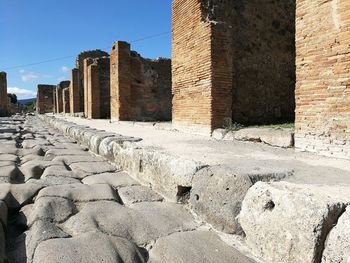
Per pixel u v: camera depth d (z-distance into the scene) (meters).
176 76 8.98
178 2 8.84
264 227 2.34
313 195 2.17
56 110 38.91
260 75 9.23
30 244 2.28
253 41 9.12
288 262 2.14
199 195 3.07
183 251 2.31
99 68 18.77
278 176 2.90
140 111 15.73
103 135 6.39
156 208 3.17
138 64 15.70
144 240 2.54
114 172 4.80
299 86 4.98
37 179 3.95
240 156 4.18
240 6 8.86
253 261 2.28
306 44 4.86
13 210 3.02
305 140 4.86
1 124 15.20
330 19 4.50
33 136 9.43
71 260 2.05
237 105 8.88
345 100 4.34
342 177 2.98
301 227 2.07
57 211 2.84
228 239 2.61
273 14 9.45
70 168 4.90
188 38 8.29
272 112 9.43
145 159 4.16
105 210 2.97
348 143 4.29
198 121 7.79
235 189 2.75
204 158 3.83
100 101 18.89
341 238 1.90
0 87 30.11
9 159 5.17
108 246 2.24
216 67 7.35
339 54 4.41
